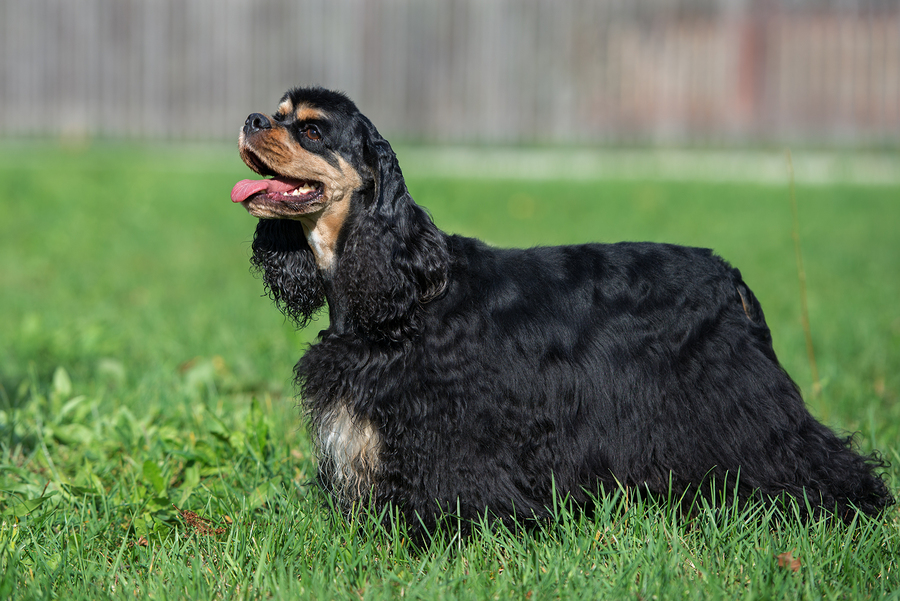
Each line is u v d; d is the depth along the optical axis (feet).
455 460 13.38
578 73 58.18
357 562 12.66
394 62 60.03
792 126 55.93
